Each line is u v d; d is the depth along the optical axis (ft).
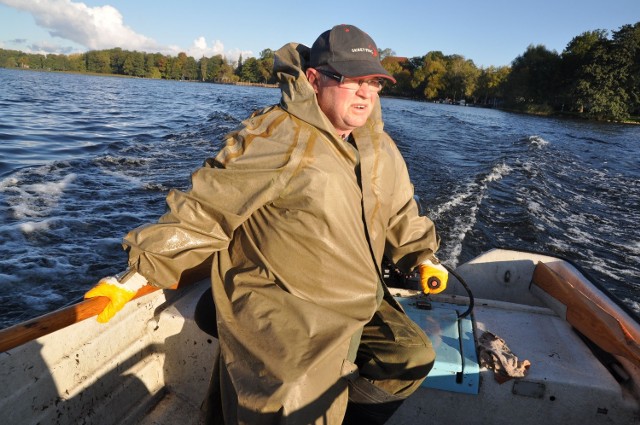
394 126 75.20
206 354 7.61
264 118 5.75
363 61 5.78
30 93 118.52
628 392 6.82
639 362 6.38
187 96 150.00
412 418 7.31
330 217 5.49
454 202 29.32
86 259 18.67
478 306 8.86
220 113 77.36
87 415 6.63
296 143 5.46
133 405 7.41
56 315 5.86
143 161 36.99
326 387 5.38
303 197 5.41
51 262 18.21
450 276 10.16
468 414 7.18
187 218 5.56
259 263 5.69
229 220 5.53
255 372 5.25
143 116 76.07
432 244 7.09
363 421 6.32
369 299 5.94
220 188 5.49
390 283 9.59
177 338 7.68
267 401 5.06
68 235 20.68
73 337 6.41
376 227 6.11
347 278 5.74
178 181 30.71
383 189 6.10
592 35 222.28
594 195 38.06
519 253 9.98
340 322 5.57
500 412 7.09
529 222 27.17
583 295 8.16
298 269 5.61
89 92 143.54
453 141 66.74
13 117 62.28
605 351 7.24
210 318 6.56
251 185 5.45
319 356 5.27
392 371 6.18
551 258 9.93
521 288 10.05
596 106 198.18
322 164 5.46
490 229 25.53
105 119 68.08
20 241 19.76
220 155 5.62
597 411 6.84
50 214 23.03
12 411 5.66
